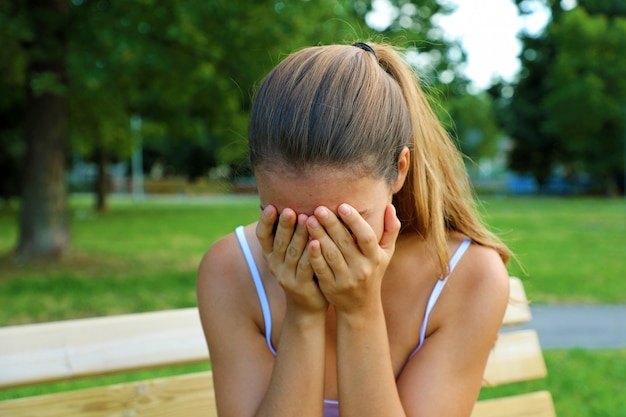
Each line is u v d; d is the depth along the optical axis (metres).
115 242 12.12
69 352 1.49
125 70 7.68
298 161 1.02
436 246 1.30
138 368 1.55
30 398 1.49
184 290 7.06
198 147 41.72
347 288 1.10
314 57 1.13
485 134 39.62
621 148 30.86
